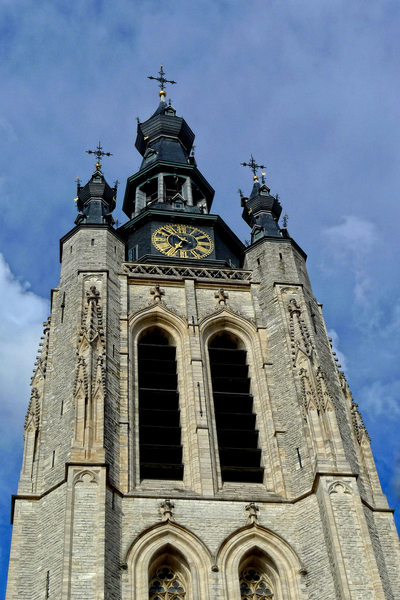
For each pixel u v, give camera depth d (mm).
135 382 72438
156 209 92438
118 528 61531
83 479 61531
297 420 69562
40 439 67562
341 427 69000
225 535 62594
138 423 69938
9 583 59344
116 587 58312
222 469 68125
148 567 60281
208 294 81250
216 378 74562
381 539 63812
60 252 83938
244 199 94688
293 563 61688
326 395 68875
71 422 65625
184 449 69250
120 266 81688
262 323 78562
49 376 71750
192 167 102312
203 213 93312
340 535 60406
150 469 67562
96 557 57875
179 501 64188
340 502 62312
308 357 71938
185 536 62094
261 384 73812
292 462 67625
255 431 71062
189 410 71500
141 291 80250
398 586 61375
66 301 76625
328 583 59875
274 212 92500
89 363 68750
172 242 89875
